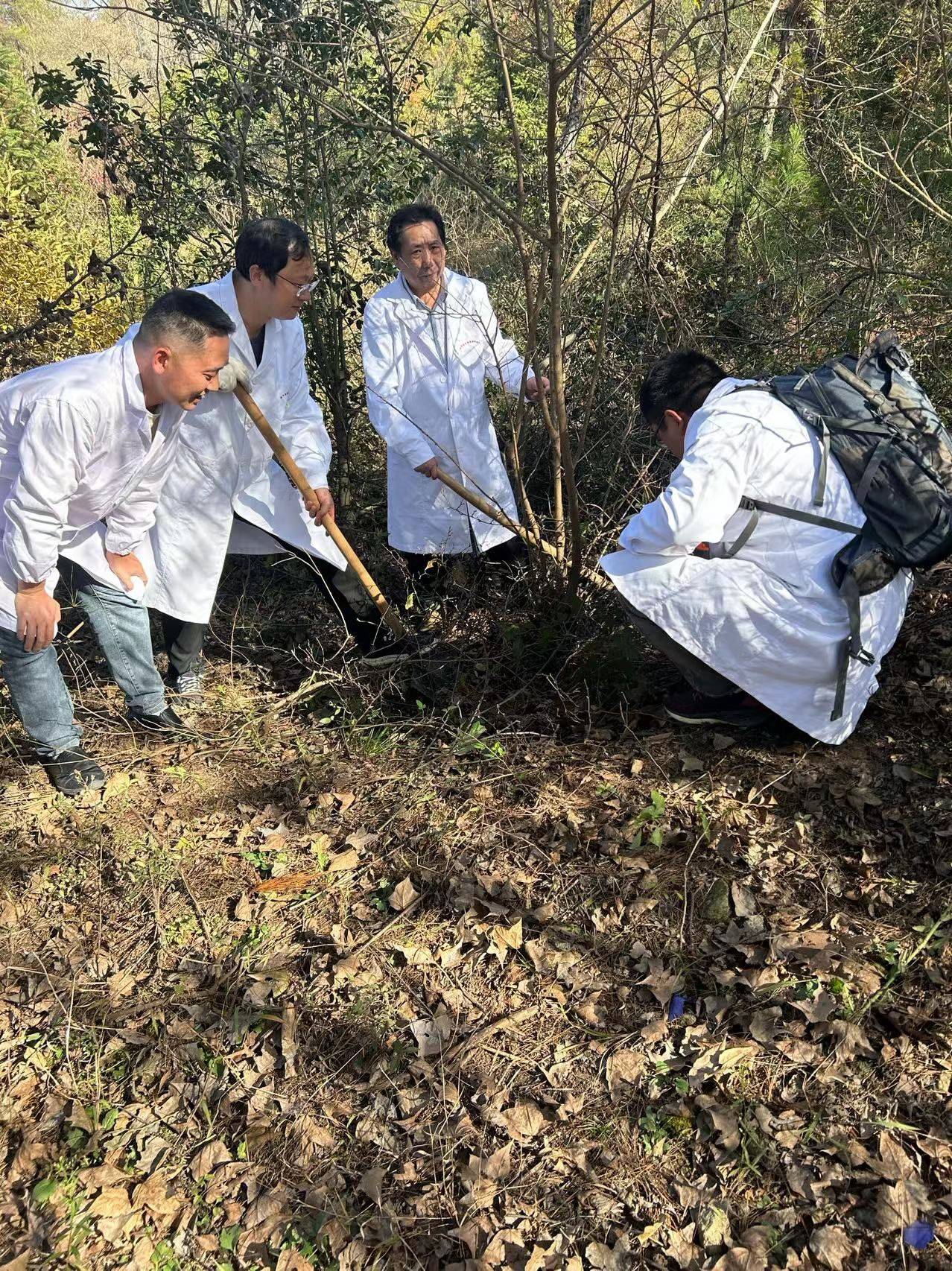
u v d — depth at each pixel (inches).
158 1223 85.4
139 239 249.8
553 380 131.3
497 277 191.5
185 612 141.9
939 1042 89.9
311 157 177.6
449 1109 91.3
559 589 144.7
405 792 127.5
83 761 130.4
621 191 144.9
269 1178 87.8
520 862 115.3
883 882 105.7
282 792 131.3
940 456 110.6
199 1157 89.7
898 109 176.6
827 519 111.9
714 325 185.8
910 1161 81.6
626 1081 91.5
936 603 143.0
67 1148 91.6
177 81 186.5
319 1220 83.9
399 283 150.3
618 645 131.5
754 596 114.3
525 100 203.5
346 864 118.1
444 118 222.7
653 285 171.0
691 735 129.9
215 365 111.6
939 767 117.7
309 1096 93.9
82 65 179.2
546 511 175.9
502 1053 95.5
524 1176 85.5
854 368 115.4
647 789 122.3
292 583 181.2
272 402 137.2
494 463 159.8
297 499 143.5
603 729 133.6
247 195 187.3
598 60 130.3
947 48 161.8
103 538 127.6
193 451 132.5
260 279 125.3
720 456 109.7
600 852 114.8
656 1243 79.7
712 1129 86.1
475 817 122.1
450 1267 79.0
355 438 207.9
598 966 102.7
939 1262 74.8
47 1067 98.4
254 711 145.3
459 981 102.8
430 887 113.7
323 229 187.5
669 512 109.5
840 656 113.7
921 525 109.0
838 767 120.4
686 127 172.7
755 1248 77.6
